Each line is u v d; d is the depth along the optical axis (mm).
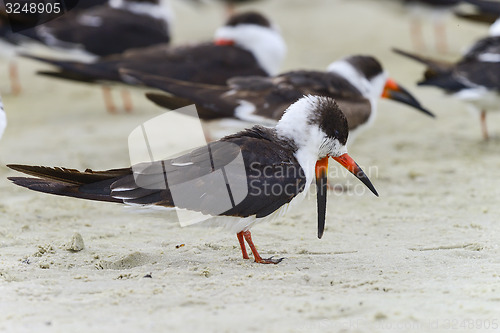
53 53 19812
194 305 7746
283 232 10875
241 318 7352
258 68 16344
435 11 22609
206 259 9539
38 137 16438
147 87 14719
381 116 17906
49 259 9477
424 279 8586
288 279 8625
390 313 7473
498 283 8328
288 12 28812
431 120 17469
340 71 14172
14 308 7672
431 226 10953
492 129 16750
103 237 10570
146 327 7125
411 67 21609
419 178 13492
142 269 9070
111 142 15938
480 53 16000
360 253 9773
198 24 27312
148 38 19234
